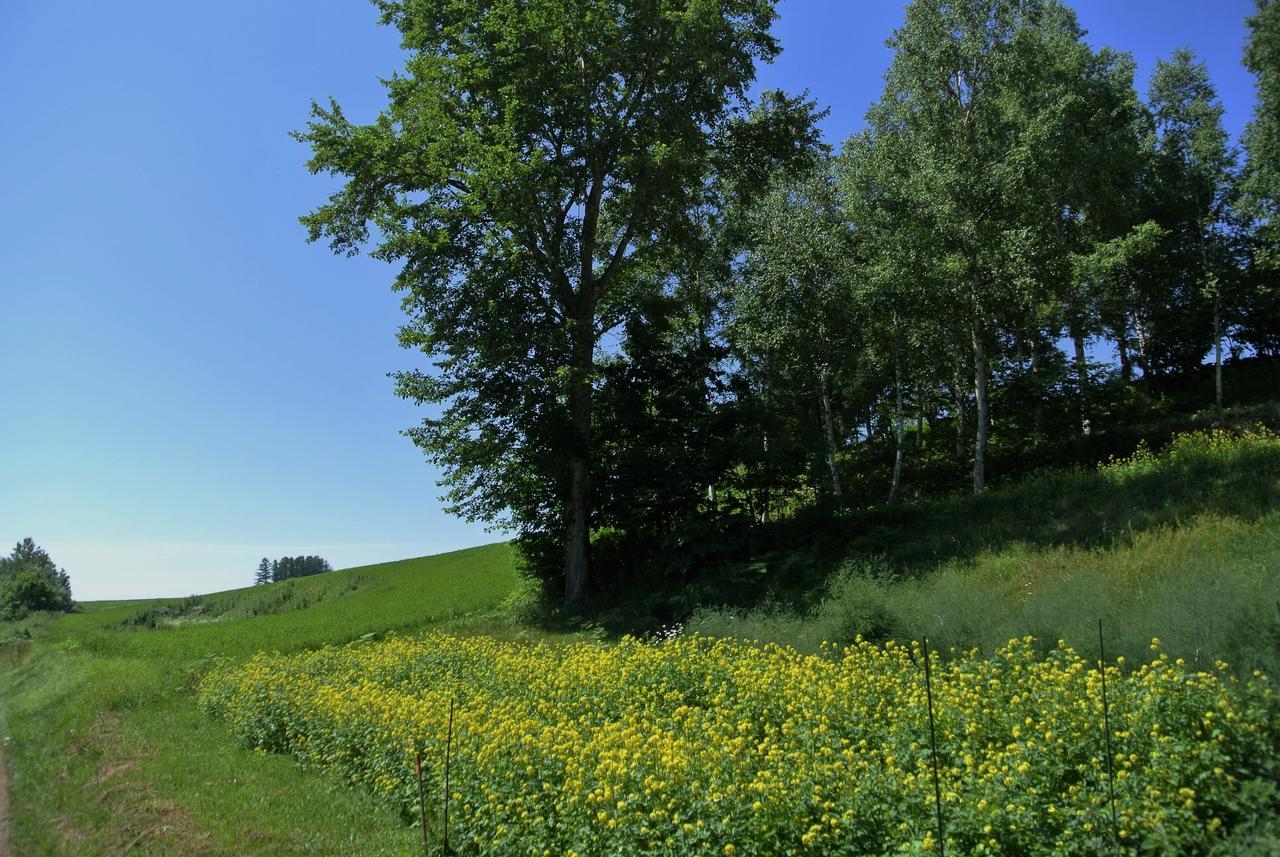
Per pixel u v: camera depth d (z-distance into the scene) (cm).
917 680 869
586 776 675
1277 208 2425
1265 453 1622
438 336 2191
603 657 1237
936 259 2352
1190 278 3134
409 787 845
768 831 540
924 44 2500
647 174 2081
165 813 902
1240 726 563
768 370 2750
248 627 3241
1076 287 2717
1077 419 2706
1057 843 485
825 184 2939
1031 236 2273
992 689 787
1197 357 3344
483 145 2028
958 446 2944
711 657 1183
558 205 2239
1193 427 2361
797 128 2414
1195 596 945
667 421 2233
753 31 2298
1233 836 476
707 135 2277
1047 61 2505
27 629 5447
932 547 1716
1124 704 641
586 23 2067
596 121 2156
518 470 2302
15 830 945
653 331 2395
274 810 888
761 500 2175
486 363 2120
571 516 2281
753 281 2838
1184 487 1557
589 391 2328
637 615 1897
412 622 2589
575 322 2119
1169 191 3116
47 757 1345
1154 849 469
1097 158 2545
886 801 551
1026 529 1641
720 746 715
